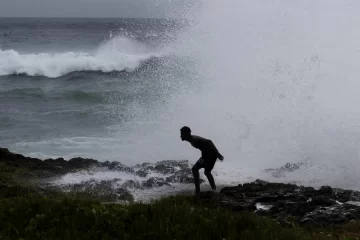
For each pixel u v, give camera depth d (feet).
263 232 21.59
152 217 23.26
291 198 31.91
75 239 20.03
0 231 20.94
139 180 38.01
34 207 24.12
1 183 34.45
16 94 83.20
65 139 54.54
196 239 20.53
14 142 52.85
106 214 22.26
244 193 33.55
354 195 33.71
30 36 233.96
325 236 24.44
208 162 33.81
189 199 32.22
